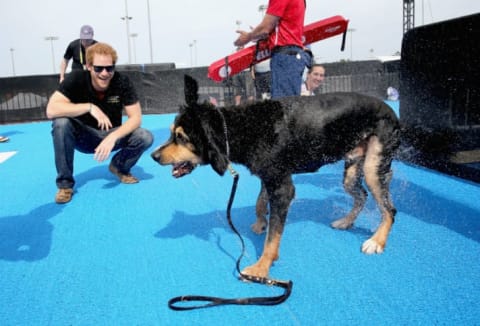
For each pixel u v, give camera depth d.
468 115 3.83
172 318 1.94
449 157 4.15
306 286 2.17
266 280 2.20
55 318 1.98
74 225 3.24
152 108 12.61
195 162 2.48
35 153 6.61
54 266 2.53
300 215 3.25
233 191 2.41
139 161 5.69
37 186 4.49
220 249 2.69
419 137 4.54
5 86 11.02
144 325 1.89
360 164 2.80
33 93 11.23
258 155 2.31
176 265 2.48
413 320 1.83
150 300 2.11
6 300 2.15
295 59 3.68
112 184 4.46
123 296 2.15
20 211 3.63
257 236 2.89
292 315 1.92
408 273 2.25
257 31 3.66
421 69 4.38
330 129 2.45
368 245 2.55
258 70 7.88
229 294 2.14
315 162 2.55
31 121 11.34
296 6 3.58
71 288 2.25
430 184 3.92
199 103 2.40
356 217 2.92
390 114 2.62
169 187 4.25
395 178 4.19
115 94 4.01
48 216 3.47
